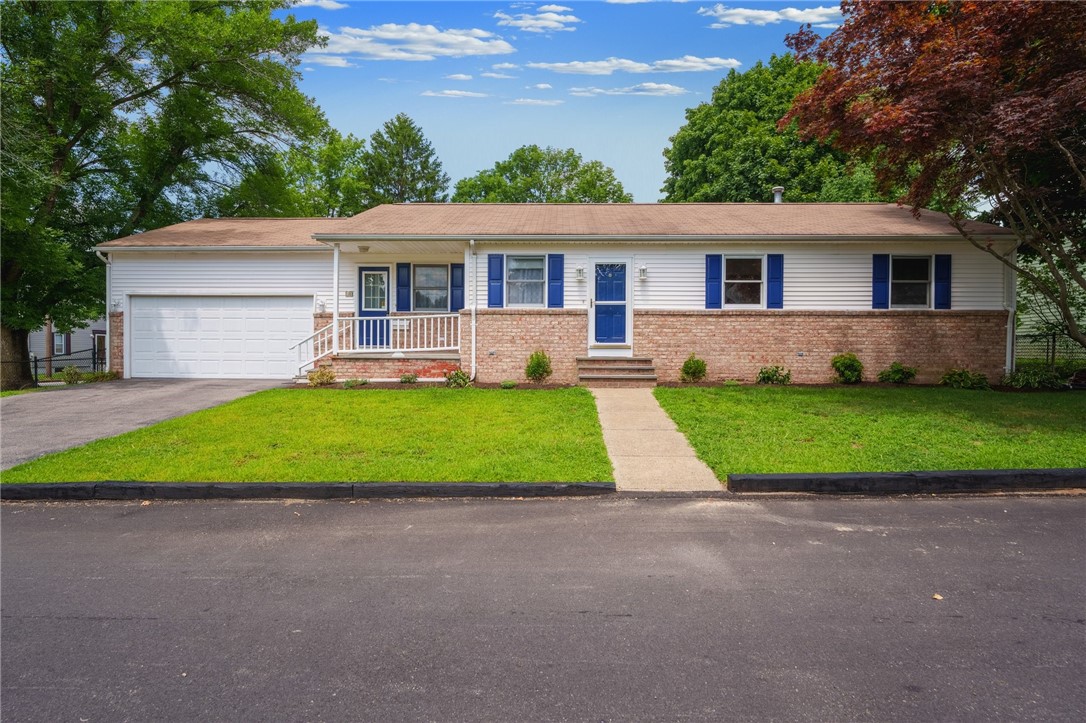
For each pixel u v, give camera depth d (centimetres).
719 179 2859
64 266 1802
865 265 1398
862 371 1370
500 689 313
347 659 342
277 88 2117
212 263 1662
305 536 540
